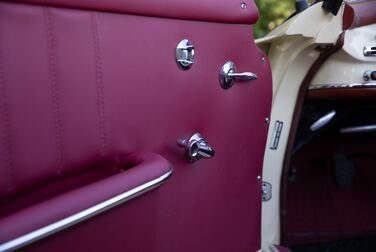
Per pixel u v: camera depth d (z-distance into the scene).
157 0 0.76
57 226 0.59
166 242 0.85
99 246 0.67
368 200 1.48
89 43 0.68
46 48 0.63
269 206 1.21
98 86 0.70
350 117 1.36
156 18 0.77
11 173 0.61
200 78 0.86
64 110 0.66
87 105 0.69
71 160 0.67
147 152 0.78
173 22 0.80
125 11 0.72
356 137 1.49
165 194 0.83
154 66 0.78
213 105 0.90
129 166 0.76
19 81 0.61
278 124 1.19
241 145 0.98
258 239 1.08
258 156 1.04
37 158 0.63
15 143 0.61
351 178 1.44
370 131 1.33
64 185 0.69
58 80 0.65
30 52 0.62
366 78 1.14
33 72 0.62
